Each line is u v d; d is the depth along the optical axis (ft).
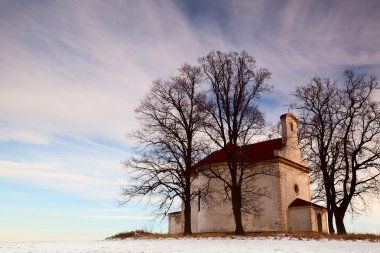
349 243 89.61
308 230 128.67
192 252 68.39
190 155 120.26
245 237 104.01
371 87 121.80
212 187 136.36
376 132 118.73
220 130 121.49
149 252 67.82
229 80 124.26
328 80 128.77
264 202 133.59
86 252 67.00
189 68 126.93
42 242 100.42
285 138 143.84
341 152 121.49
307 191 150.00
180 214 153.38
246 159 130.72
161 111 122.93
